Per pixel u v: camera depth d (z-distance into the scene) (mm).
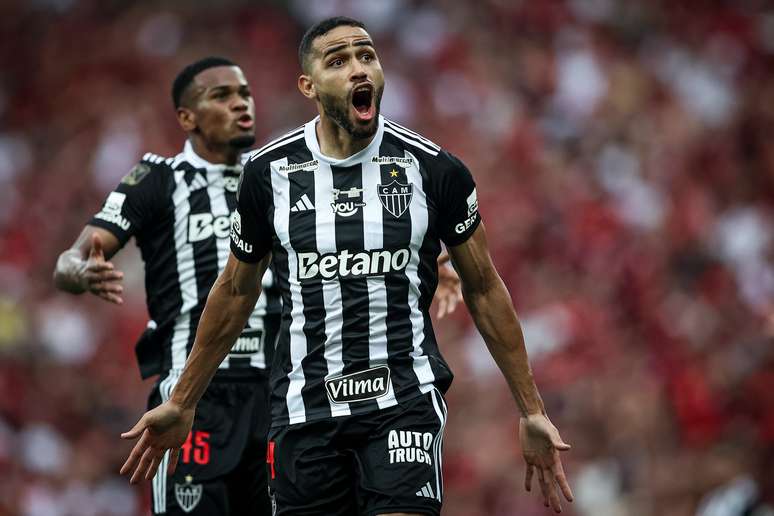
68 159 53406
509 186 48469
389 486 14805
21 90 59500
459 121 53156
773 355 36750
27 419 39062
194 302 19203
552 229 45531
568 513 32969
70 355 41500
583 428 35344
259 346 19062
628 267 43156
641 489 32438
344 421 15109
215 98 19672
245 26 59812
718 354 37938
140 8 61531
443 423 15312
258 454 19094
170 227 19406
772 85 59281
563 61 56750
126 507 36594
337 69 15047
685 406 35500
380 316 15141
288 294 15414
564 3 60125
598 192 48375
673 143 53281
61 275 18469
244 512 19359
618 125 53875
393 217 15188
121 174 51031
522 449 15797
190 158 19750
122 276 18188
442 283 19828
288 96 55750
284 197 15328
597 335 38938
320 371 15203
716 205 50531
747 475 26297
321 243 15148
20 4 62000
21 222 49656
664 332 39781
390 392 15125
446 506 34656
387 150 15375
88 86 58469
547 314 39688
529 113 54094
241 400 19016
